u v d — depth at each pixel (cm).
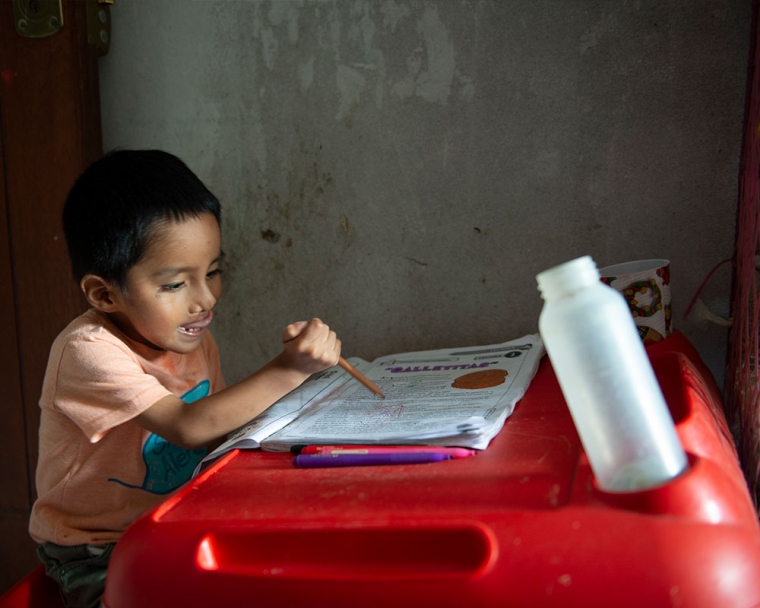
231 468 65
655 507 44
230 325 122
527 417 69
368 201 111
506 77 102
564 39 99
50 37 113
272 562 49
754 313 73
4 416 126
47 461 92
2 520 129
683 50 94
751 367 77
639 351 48
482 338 110
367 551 48
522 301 107
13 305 122
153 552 51
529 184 104
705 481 46
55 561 89
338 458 62
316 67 111
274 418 78
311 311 117
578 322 47
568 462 56
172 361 98
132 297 83
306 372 80
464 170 106
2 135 118
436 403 76
